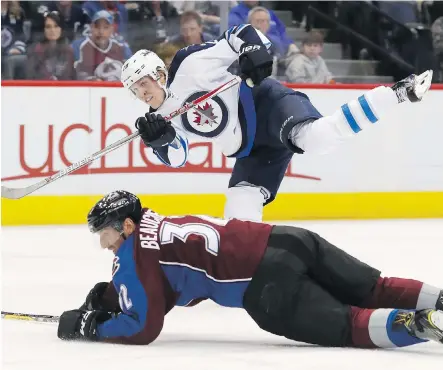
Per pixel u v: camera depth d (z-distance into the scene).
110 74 26.72
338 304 10.55
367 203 25.72
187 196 24.64
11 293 15.38
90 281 16.58
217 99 13.54
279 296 10.42
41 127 23.78
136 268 10.43
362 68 29.70
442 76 29.91
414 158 25.91
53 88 23.78
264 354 10.45
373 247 20.67
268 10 27.94
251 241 10.49
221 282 10.50
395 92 12.30
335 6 29.95
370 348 10.57
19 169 23.70
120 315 10.72
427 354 10.32
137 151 24.31
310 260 10.61
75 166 13.59
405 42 30.00
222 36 13.56
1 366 9.92
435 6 29.97
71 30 26.48
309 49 28.41
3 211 23.80
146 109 24.34
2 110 23.45
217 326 12.58
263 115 13.70
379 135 25.67
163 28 27.38
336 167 25.50
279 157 14.12
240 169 14.33
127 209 10.66
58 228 23.44
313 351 10.54
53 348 10.79
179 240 10.48
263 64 12.95
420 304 10.73
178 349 10.80
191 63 13.41
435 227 24.14
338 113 12.60
